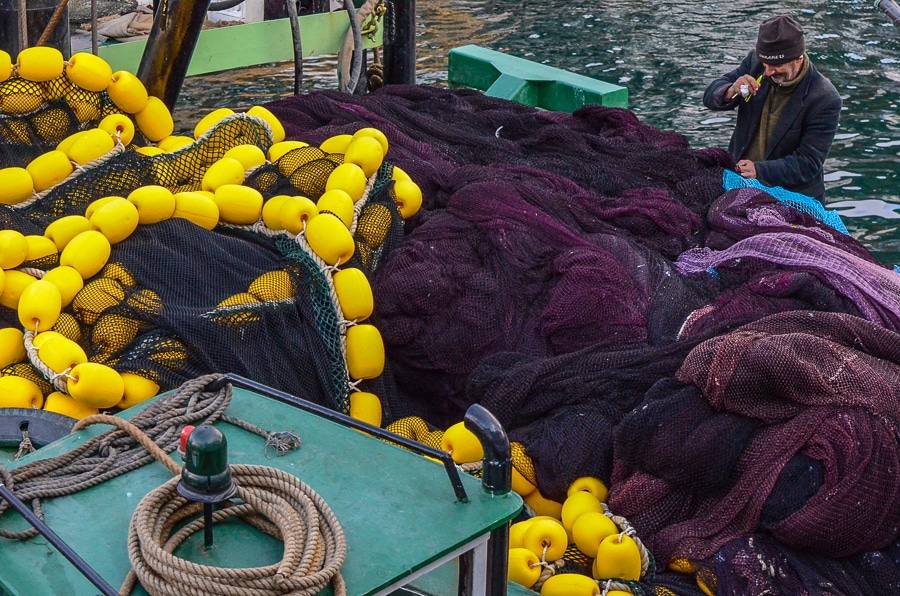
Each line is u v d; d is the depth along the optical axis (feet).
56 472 8.49
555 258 15.55
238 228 15.38
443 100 22.25
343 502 8.13
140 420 9.09
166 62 20.81
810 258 15.74
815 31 46.39
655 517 12.60
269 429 9.05
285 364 14.03
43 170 15.11
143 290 13.71
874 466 11.72
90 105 16.67
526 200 16.75
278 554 7.59
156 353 13.14
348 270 14.56
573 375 13.83
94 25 20.99
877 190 30.37
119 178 15.33
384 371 15.34
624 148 20.07
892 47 44.14
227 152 16.12
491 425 8.16
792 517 11.77
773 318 13.66
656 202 17.46
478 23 48.55
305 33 27.91
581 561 12.61
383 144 16.46
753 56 23.54
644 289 15.38
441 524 7.92
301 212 14.67
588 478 13.14
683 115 36.45
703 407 12.65
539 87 29.17
